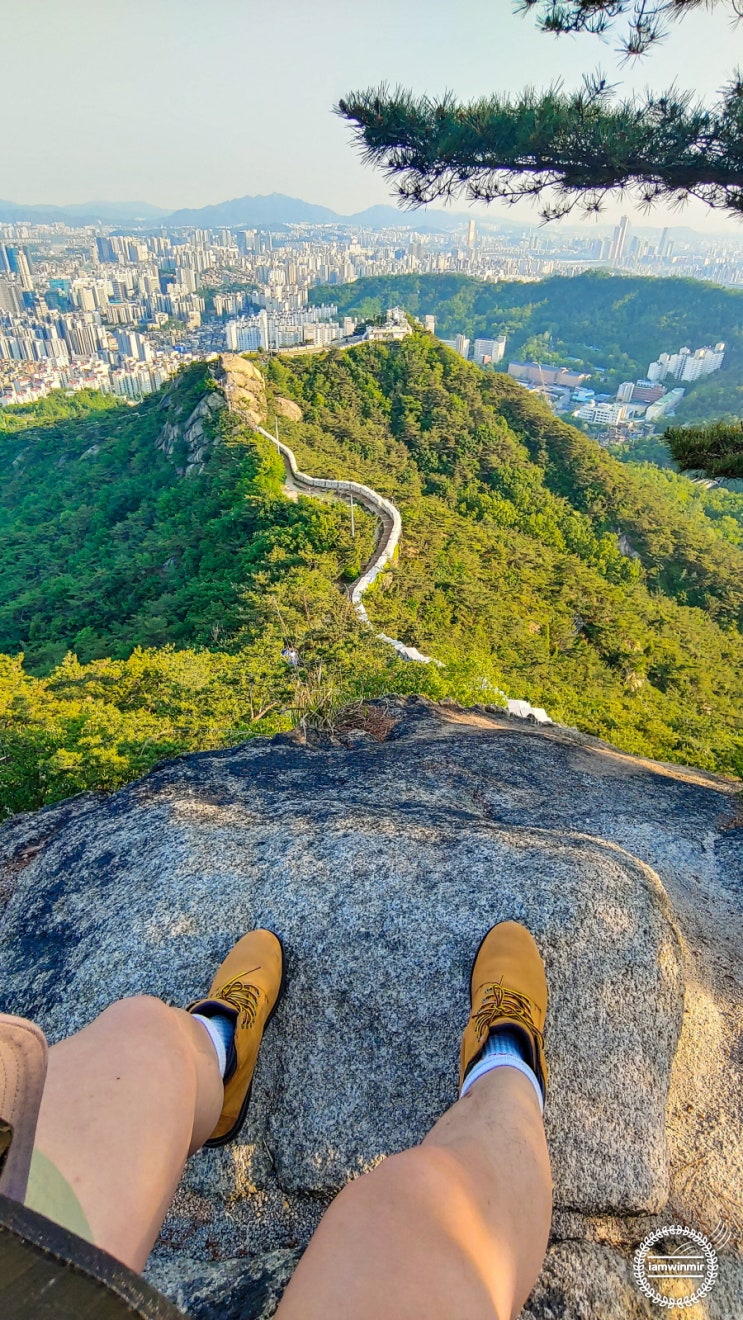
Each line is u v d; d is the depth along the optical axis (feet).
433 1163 4.41
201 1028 6.09
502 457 214.90
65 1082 4.14
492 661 88.17
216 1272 7.10
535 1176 4.92
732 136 15.28
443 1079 8.32
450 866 10.22
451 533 142.00
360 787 14.62
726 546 205.77
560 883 9.80
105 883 10.93
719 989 10.80
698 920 12.54
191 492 163.63
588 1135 8.10
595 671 104.88
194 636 101.04
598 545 189.98
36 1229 2.24
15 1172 2.89
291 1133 8.16
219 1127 6.66
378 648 68.28
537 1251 4.56
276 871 10.34
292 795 13.93
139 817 12.41
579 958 9.07
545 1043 8.50
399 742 18.20
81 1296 2.11
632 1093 8.48
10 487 259.80
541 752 18.01
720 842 14.93
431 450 212.02
